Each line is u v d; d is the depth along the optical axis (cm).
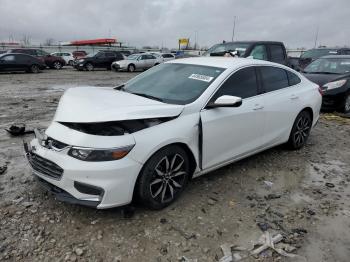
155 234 323
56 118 347
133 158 319
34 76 2042
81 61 2681
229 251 305
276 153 559
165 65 491
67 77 2011
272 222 355
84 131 321
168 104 373
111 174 310
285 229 344
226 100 373
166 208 368
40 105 940
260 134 473
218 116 396
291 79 545
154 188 353
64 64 2944
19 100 1028
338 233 342
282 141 530
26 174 433
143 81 464
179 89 415
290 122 530
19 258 284
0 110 853
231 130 418
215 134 396
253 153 478
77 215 346
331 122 816
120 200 321
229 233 332
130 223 338
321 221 362
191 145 371
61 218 340
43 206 360
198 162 387
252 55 968
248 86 455
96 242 308
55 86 1476
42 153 332
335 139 665
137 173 326
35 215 343
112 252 297
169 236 322
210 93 397
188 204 379
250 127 448
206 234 329
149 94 420
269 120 481
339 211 384
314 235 336
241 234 332
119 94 404
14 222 330
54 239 309
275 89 502
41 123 709
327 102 898
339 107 905
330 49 1688
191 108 375
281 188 433
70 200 318
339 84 894
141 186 336
